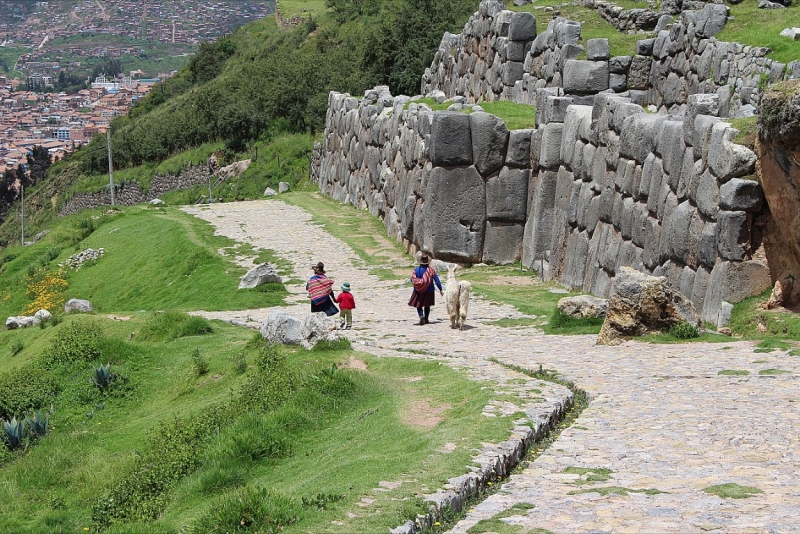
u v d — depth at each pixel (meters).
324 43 83.88
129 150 84.44
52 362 23.28
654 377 14.94
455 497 9.84
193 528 10.28
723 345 17.05
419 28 64.25
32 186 111.19
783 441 11.11
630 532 8.52
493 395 13.78
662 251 21.42
